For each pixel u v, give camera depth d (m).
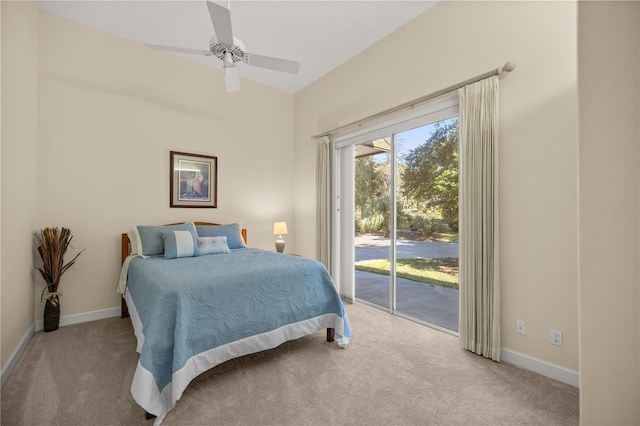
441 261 3.98
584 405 1.00
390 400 1.73
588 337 1.00
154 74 3.52
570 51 1.94
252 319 2.05
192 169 3.80
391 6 2.77
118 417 1.57
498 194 2.24
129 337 2.62
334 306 2.51
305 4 2.73
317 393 1.79
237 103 4.23
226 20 1.81
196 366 1.77
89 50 3.09
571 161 1.94
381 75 3.31
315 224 4.40
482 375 2.01
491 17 2.34
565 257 1.96
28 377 1.94
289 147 4.80
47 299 2.73
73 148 2.99
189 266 2.43
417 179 3.50
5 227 1.96
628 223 0.94
